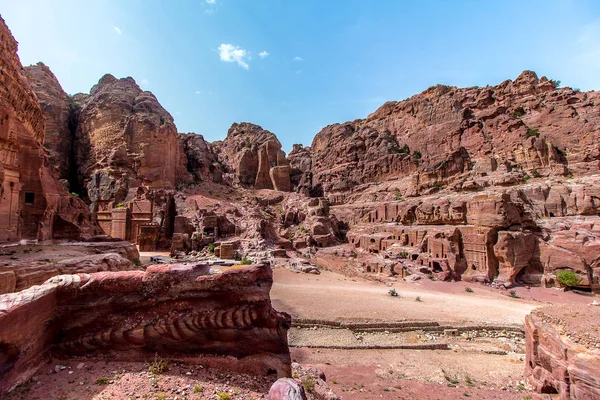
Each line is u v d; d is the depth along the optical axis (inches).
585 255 1437.0
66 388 254.5
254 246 1934.1
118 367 288.8
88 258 744.3
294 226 2600.9
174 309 313.0
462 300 1259.8
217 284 318.0
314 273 1664.6
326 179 3489.2
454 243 1680.6
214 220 2058.3
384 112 3614.7
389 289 1408.7
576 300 1301.7
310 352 762.8
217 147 4077.3
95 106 2721.5
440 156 2650.1
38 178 968.3
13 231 855.1
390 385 617.9
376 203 2723.9
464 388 613.6
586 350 489.1
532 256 1567.4
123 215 1939.0
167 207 2215.8
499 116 2471.7
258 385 289.1
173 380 277.7
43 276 607.8
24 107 976.3
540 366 594.2
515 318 1048.2
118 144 2517.2
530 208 1800.0
